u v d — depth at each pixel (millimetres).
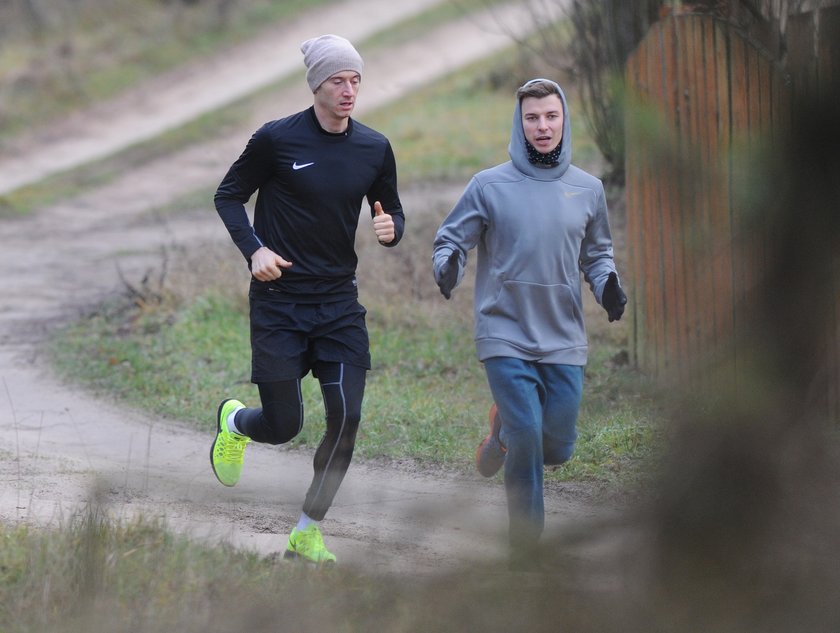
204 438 27406
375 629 11039
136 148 91250
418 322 37688
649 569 8047
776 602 7684
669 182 6480
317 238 16688
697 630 7812
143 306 41562
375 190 17484
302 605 12117
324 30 121375
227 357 35188
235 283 42062
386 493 17781
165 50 115062
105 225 68562
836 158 6145
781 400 6805
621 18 22812
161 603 12844
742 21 7328
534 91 16953
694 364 7008
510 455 16812
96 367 34875
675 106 6555
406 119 85062
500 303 17109
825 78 6145
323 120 16625
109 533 14617
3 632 12414
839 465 7047
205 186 79438
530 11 43875
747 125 6441
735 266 6520
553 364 17203
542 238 16875
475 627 9617
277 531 17531
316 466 16516
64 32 120000
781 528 7457
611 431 10102
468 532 10109
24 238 64938
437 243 17438
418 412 27906
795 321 6480
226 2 123438
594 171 51562
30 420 29062
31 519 17453
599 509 8805
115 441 26828
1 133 95688
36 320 42562
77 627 12297
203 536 15445
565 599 8844
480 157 69938
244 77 109938
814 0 6340
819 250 6270
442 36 115312
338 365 16938
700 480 7434
